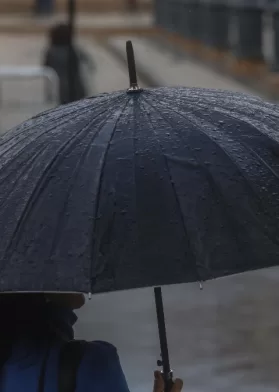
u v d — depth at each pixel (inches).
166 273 165.2
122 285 164.4
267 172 177.9
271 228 172.4
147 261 165.9
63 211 172.6
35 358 173.2
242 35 1349.7
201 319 469.4
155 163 174.2
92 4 3225.9
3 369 172.6
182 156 175.8
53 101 1077.1
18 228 173.6
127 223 168.7
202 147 177.6
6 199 178.7
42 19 2893.7
